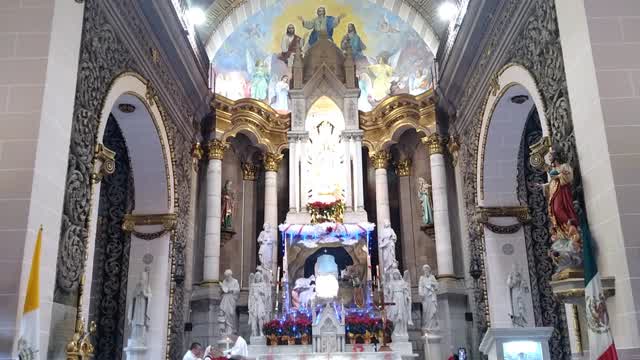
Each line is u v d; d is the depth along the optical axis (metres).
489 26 11.93
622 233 6.49
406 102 16.94
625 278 6.42
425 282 14.38
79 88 8.09
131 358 11.94
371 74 18.95
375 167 17.69
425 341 14.08
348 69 18.08
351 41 19.06
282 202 18.11
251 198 17.91
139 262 12.81
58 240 7.22
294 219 16.61
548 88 8.69
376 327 14.01
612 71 7.11
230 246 17.14
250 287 14.47
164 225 12.89
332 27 19.09
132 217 12.88
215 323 14.98
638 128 6.88
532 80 9.34
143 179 12.94
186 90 14.65
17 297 6.36
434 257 16.84
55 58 7.40
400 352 13.38
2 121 6.95
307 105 17.78
